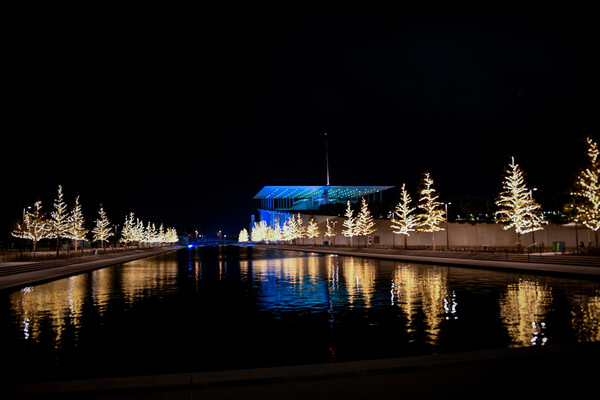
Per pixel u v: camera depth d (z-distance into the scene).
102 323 13.50
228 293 20.70
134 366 8.99
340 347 10.12
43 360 9.48
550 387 5.78
